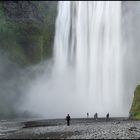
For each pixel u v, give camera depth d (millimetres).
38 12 114500
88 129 41594
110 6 119438
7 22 102125
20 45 103812
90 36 119250
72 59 117062
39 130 42094
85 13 121125
